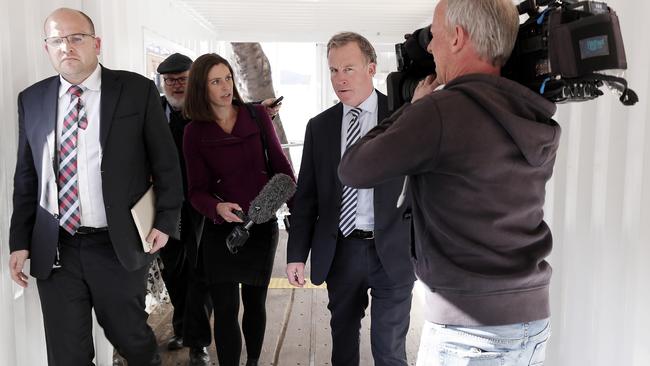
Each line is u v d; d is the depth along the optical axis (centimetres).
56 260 240
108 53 344
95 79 241
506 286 141
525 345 145
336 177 245
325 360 356
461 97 140
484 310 142
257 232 291
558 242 252
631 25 197
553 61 130
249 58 896
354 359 257
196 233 333
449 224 143
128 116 243
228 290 292
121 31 380
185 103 293
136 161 247
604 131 217
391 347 248
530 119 138
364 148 146
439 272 145
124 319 254
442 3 151
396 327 247
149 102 250
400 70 184
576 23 126
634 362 199
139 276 256
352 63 235
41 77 272
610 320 214
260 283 294
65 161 237
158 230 251
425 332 155
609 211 214
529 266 143
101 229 244
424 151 138
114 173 240
